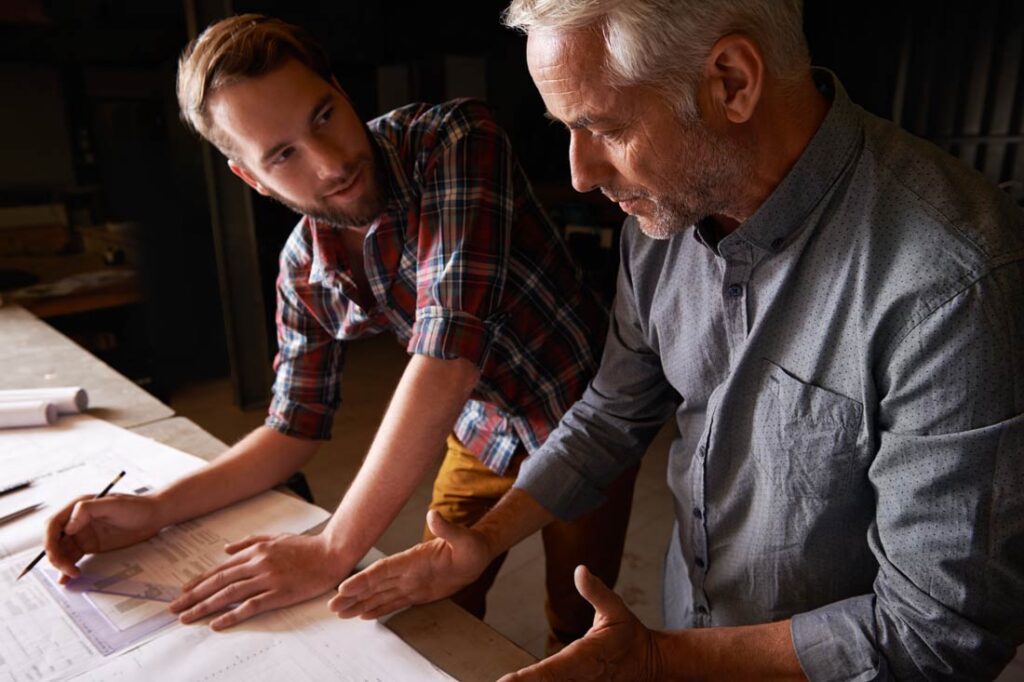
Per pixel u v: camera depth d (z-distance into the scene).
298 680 0.59
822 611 0.60
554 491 0.83
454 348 0.75
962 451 0.50
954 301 0.50
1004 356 0.49
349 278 0.90
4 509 0.87
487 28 4.76
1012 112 4.03
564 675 0.55
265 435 0.94
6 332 1.72
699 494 0.74
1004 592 0.52
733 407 0.68
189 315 3.54
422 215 0.82
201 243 3.51
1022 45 3.90
